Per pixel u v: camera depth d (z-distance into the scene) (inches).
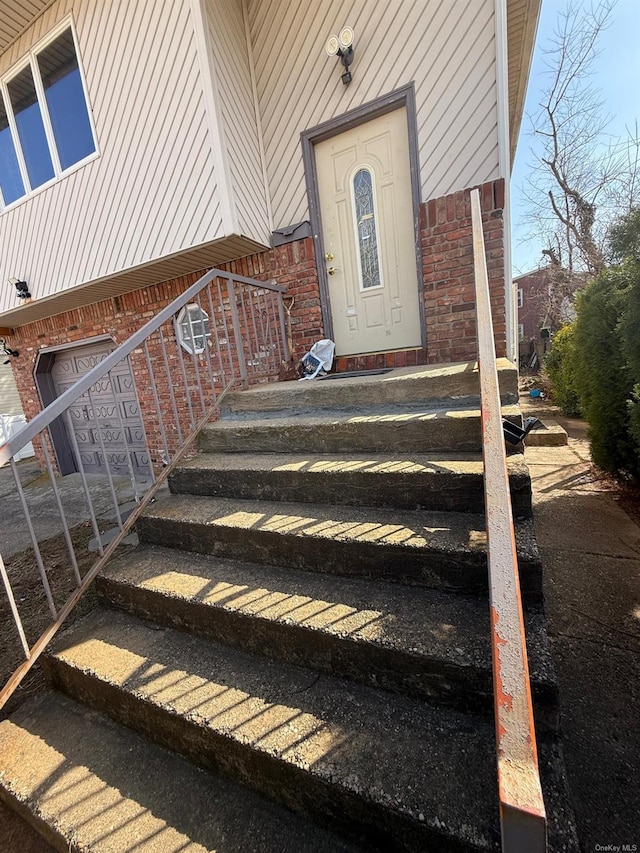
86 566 119.9
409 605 57.2
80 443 261.1
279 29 137.3
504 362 99.4
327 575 67.7
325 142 140.5
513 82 171.0
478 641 48.6
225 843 43.6
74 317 223.9
